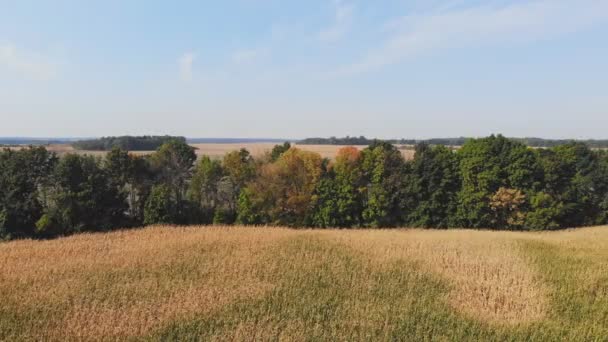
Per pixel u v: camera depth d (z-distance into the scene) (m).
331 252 28.14
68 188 41.41
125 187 48.16
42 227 39.12
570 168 46.88
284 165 45.97
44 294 20.36
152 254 27.73
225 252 27.95
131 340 15.66
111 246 31.22
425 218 45.59
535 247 29.30
